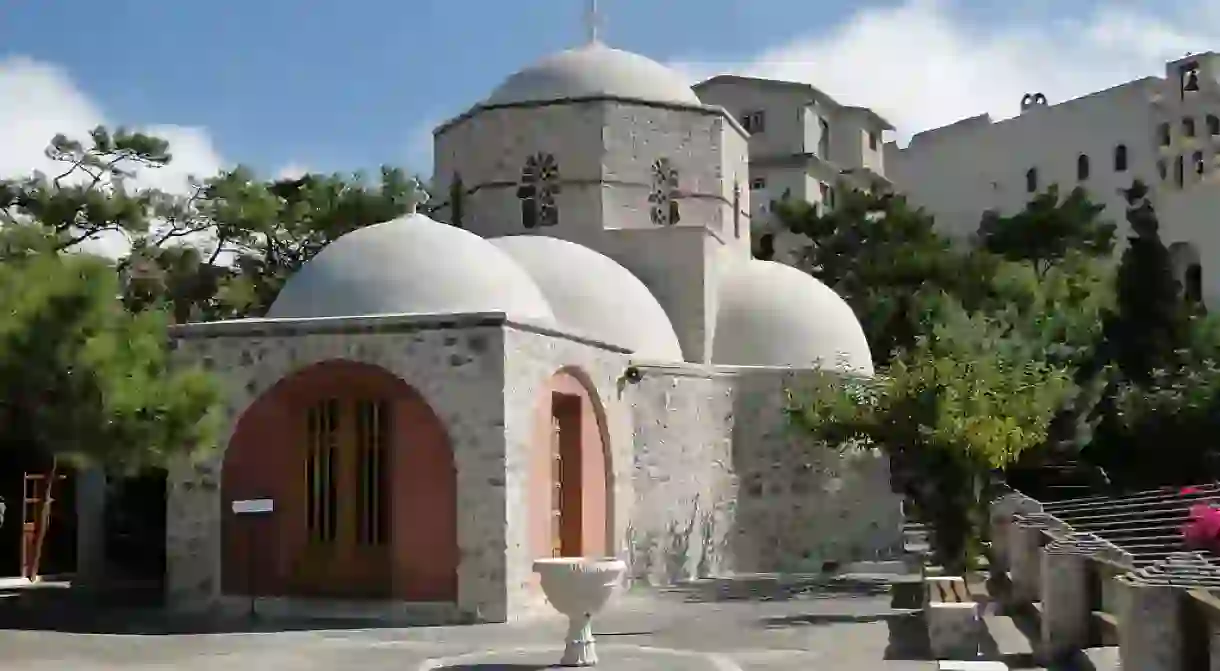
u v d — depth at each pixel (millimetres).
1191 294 52500
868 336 42156
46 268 18766
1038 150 58906
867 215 52844
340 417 21406
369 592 20969
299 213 38281
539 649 17188
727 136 31109
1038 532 20109
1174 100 55438
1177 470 34125
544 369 21938
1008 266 44625
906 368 22703
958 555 21875
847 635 18484
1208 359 37625
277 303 22812
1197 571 10719
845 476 28141
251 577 21500
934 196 61594
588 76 30031
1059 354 36969
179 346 21766
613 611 21656
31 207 33625
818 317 29531
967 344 24391
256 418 21594
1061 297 42938
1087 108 57656
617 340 26266
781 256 52062
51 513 28547
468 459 20531
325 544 21297
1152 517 16672
